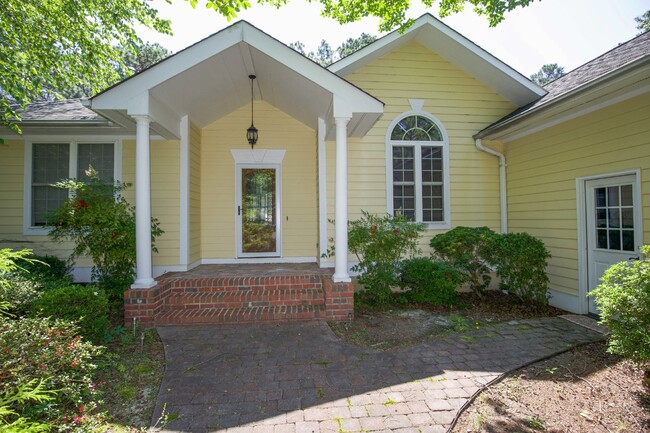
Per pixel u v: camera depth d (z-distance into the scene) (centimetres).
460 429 255
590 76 563
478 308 591
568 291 586
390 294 590
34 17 618
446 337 450
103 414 255
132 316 477
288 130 785
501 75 714
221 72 566
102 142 687
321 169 698
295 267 696
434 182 743
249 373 345
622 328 315
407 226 578
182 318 483
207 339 432
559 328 489
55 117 628
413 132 738
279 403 290
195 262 722
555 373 350
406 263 612
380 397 300
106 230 531
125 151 687
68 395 258
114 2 682
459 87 747
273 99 727
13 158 677
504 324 508
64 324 308
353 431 252
